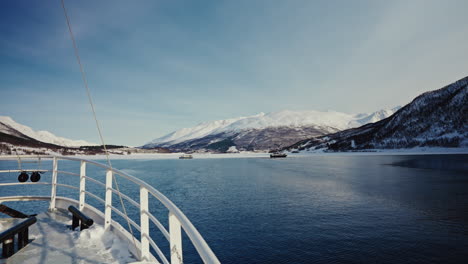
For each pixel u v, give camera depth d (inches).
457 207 1079.6
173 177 2358.5
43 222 225.6
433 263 593.9
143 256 137.2
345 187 1640.0
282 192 1491.1
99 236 187.2
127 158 7470.5
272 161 5142.7
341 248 669.9
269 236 760.3
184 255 629.6
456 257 619.2
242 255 637.3
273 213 1017.5
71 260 155.2
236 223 890.7
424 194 1362.0
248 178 2231.8
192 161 5693.9
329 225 857.5
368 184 1749.5
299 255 631.8
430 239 729.0
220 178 2257.6
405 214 985.5
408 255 631.2
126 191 1525.6
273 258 618.5
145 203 140.9
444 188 1530.5
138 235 731.4
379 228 822.5
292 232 792.3
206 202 1229.1
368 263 590.2
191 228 81.0
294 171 2832.2
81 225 204.1
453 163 3267.7
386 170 2711.6
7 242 160.6
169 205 100.7
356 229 813.9
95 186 1718.8
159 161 5738.2
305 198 1306.6
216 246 693.9
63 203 266.7
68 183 1856.5
